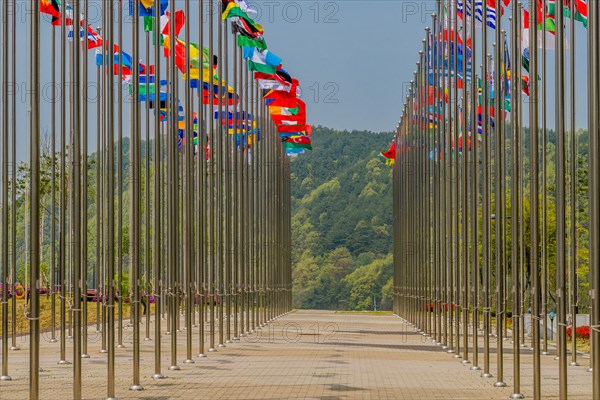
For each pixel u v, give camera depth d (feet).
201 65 255.09
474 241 212.23
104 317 245.65
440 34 291.38
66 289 314.55
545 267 244.83
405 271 460.55
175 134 213.46
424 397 154.30
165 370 197.06
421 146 356.38
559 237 139.64
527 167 398.21
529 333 326.65
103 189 281.95
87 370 194.39
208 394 154.71
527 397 155.53
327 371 198.70
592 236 123.34
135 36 168.96
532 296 148.36
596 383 120.26
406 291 449.89
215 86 321.52
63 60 240.12
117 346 263.08
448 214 272.51
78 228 140.36
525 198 394.11
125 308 467.52
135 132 168.55
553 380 183.83
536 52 159.33
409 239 436.35
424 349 274.36
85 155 157.79
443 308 288.51
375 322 472.44
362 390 163.22
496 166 187.21
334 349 269.85
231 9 286.05
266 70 327.06
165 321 403.75
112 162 164.25
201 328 237.25
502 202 187.01
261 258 442.09
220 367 205.57
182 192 384.27
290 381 176.65
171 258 206.49
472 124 216.13
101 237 282.77
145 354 241.14
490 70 301.63
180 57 287.07
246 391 159.33
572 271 224.53
